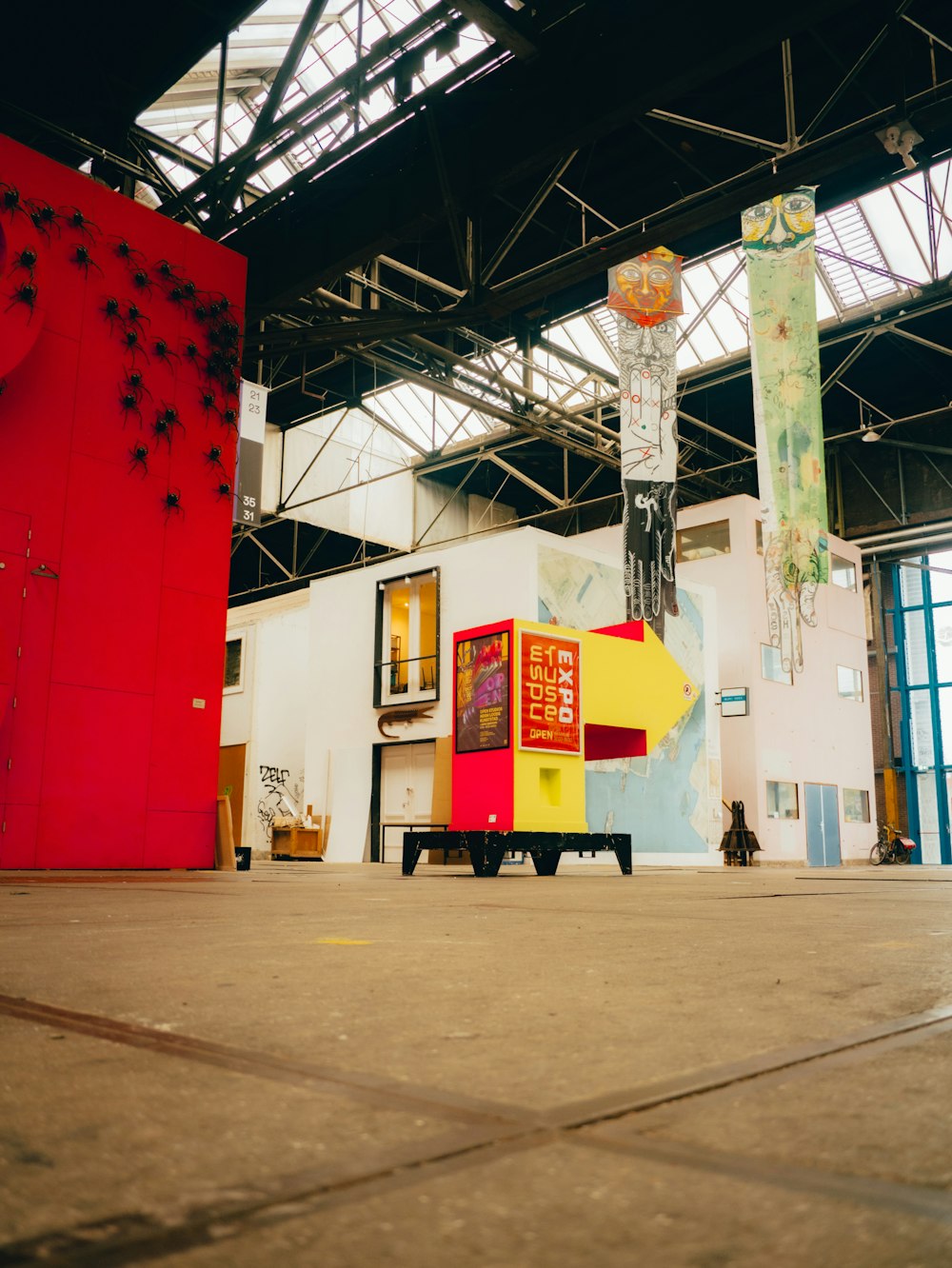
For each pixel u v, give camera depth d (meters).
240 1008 1.97
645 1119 1.20
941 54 16.31
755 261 16.77
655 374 18.36
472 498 36.72
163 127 20.33
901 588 32.59
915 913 5.02
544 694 11.39
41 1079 1.39
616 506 35.94
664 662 12.80
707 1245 0.82
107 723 11.65
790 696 26.95
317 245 17.12
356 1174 1.00
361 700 21.69
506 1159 1.05
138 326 12.41
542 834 11.09
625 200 20.83
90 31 16.25
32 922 4.01
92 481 11.80
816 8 11.68
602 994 2.19
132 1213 0.89
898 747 31.77
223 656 12.87
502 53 14.44
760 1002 2.08
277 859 21.80
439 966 2.66
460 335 25.52
